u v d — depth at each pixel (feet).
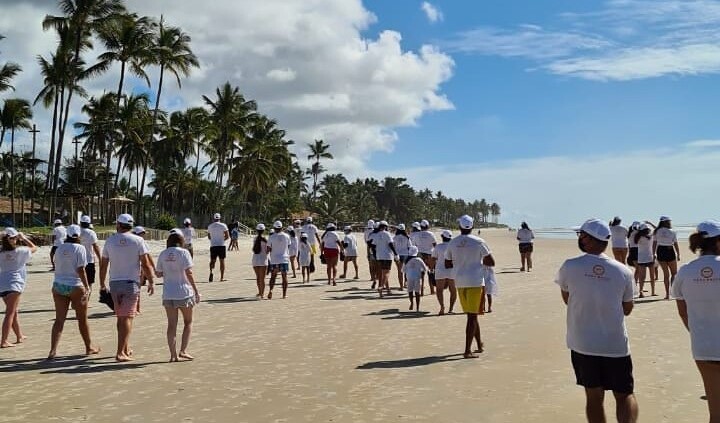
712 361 16.07
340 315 43.27
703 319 16.29
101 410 21.43
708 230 16.71
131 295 29.53
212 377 25.99
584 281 16.47
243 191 271.28
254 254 53.31
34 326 38.75
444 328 37.37
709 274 16.11
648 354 29.30
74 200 185.78
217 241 67.77
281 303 50.14
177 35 181.88
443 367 27.35
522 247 80.12
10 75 163.63
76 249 29.94
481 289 29.22
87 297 30.37
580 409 21.01
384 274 55.16
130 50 162.09
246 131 255.50
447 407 21.42
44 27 150.20
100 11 151.33
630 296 16.53
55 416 20.76
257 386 24.48
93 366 28.12
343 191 404.98
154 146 240.73
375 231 56.80
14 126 199.00
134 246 29.66
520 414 20.56
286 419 20.26
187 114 248.73
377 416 20.47
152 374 26.58
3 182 285.43
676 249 48.88
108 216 215.92
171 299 29.01
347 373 26.48
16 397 23.09
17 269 33.04
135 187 296.71
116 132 207.41
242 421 20.11
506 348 31.24
